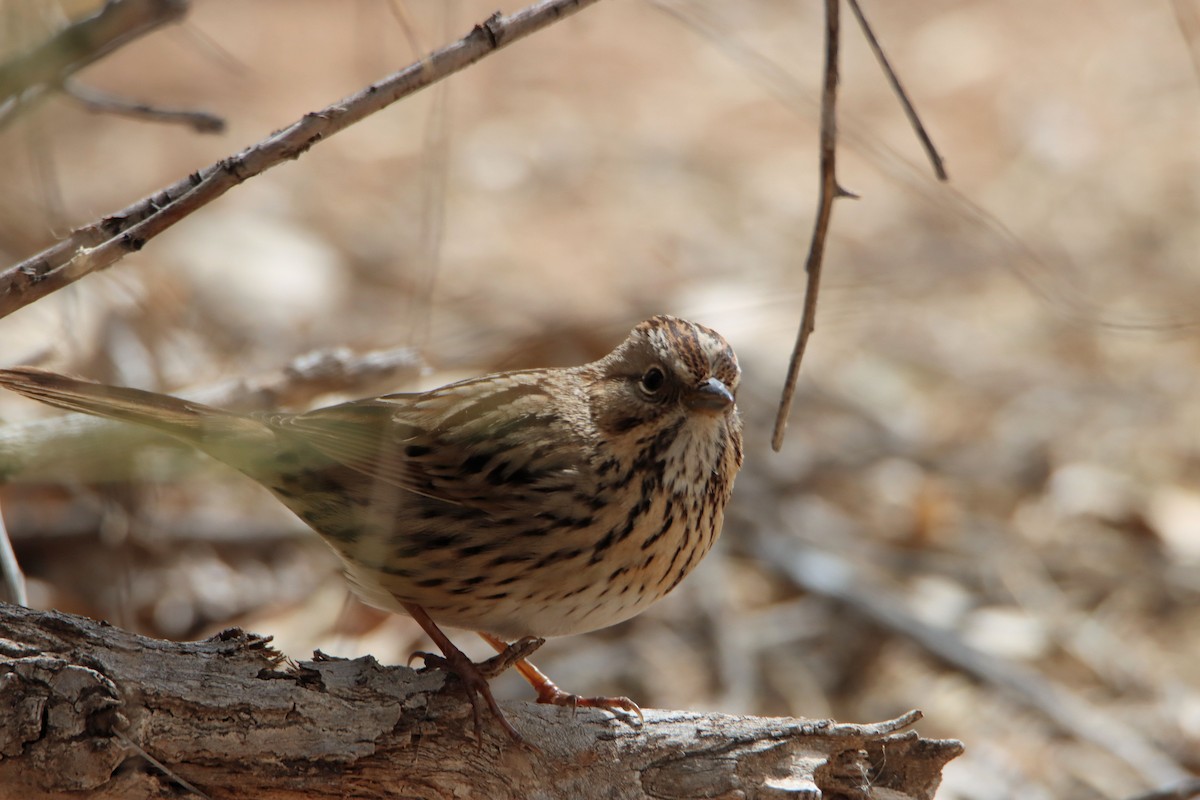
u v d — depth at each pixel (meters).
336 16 21.53
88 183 16.67
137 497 11.25
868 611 12.02
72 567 11.49
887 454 14.34
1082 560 13.11
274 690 6.71
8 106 8.18
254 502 12.73
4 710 6.19
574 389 8.42
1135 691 11.60
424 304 7.70
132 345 12.16
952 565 12.98
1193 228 17.39
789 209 18.08
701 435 8.17
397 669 7.07
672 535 8.22
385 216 17.31
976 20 21.98
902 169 18.34
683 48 21.72
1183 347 16.03
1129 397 15.27
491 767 7.02
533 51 21.52
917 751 7.18
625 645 11.84
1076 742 11.04
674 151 19.14
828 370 15.48
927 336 16.14
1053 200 17.91
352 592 8.84
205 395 10.34
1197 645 12.12
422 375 10.79
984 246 17.08
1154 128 19.41
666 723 7.20
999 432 14.76
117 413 8.05
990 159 18.73
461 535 8.01
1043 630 12.23
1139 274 16.55
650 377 8.13
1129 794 10.53
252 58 19.92
